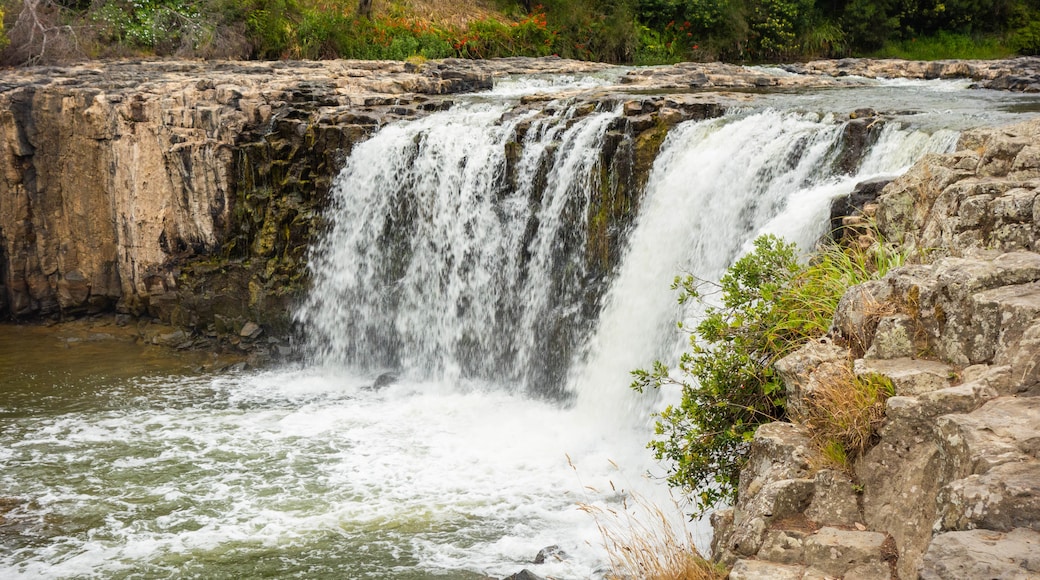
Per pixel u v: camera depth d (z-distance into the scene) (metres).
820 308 8.06
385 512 10.63
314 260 17.56
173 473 11.88
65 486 11.54
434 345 16.58
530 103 17.80
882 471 6.09
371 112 18.00
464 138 16.25
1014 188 7.72
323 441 12.93
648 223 14.00
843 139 12.51
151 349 17.83
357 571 9.28
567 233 14.99
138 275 18.67
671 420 8.48
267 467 12.02
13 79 19.97
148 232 18.47
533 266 15.44
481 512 10.55
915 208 9.04
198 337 18.11
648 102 15.00
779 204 12.54
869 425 6.29
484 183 15.95
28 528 10.42
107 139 18.56
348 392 15.54
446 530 10.12
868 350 6.86
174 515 10.69
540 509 10.60
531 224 15.48
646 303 13.73
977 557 4.43
